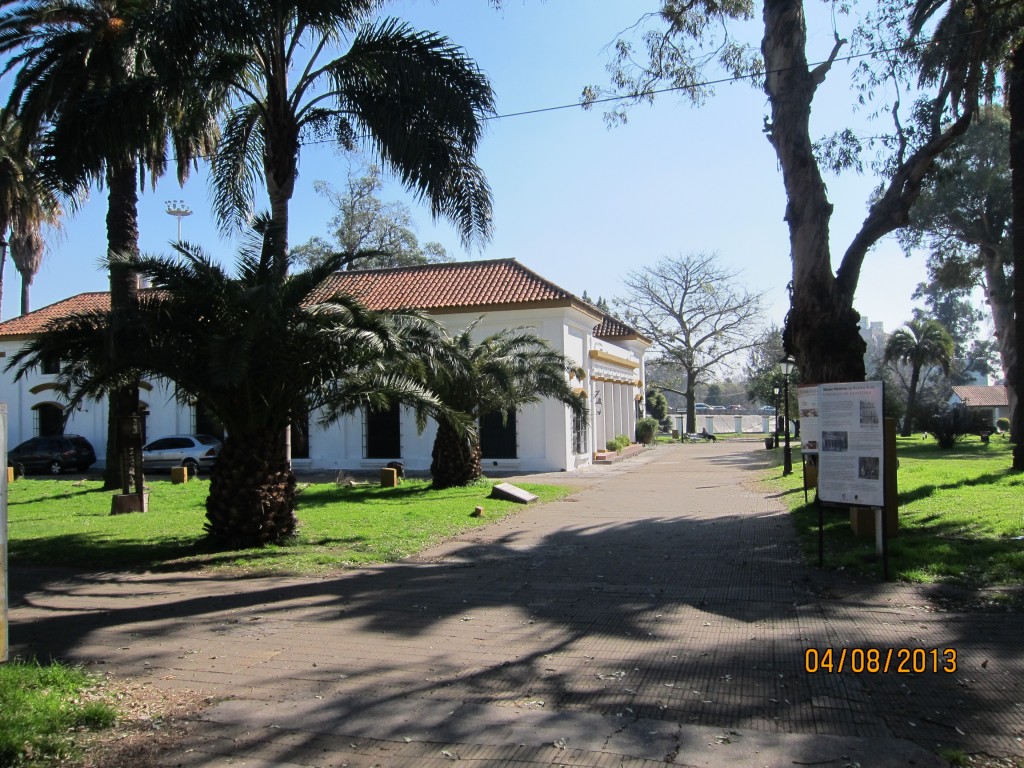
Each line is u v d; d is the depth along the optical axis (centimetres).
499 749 396
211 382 984
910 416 5059
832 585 728
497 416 2575
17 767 380
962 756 371
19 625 668
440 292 2728
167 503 1678
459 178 1162
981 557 796
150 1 1284
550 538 1066
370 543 1036
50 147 1086
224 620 673
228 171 1390
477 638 599
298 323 984
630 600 704
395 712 451
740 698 456
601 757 382
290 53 1228
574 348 2670
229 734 426
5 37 1673
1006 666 496
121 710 461
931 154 1230
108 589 820
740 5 1432
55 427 3250
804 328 1250
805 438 1207
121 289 1367
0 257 2202
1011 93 1766
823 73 1265
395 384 1116
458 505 1439
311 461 2759
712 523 1159
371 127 1173
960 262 3747
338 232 4888
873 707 438
